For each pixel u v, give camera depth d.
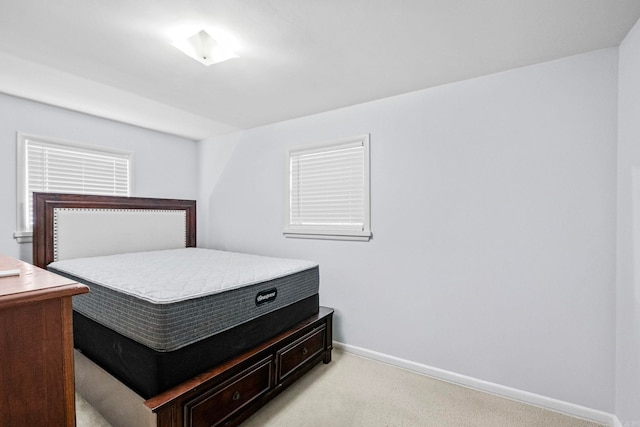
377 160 2.57
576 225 1.84
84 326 1.80
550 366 1.91
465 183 2.19
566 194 1.87
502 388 2.04
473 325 2.15
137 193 3.41
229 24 1.55
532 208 1.96
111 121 3.18
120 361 1.52
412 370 2.37
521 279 2.00
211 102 2.67
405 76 2.14
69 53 1.85
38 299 0.70
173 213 3.55
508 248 2.04
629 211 1.60
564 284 1.87
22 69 2.07
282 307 2.09
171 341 1.40
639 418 1.50
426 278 2.33
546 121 1.93
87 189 3.04
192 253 3.08
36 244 2.52
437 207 2.29
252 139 3.42
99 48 1.79
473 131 2.16
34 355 0.72
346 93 2.45
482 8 1.42
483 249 2.12
